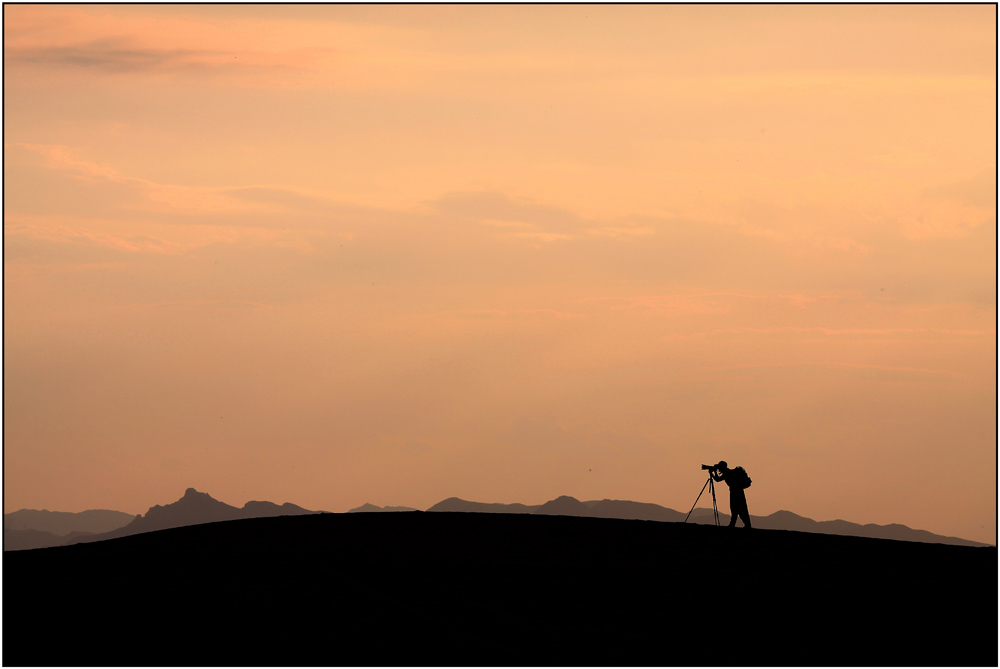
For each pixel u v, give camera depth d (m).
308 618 74.94
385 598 80.19
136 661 66.06
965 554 96.06
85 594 81.19
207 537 104.44
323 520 115.62
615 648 68.50
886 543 102.19
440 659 66.44
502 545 100.56
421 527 110.75
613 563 92.31
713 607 77.75
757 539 104.56
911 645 68.62
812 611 76.56
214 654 67.38
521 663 65.75
